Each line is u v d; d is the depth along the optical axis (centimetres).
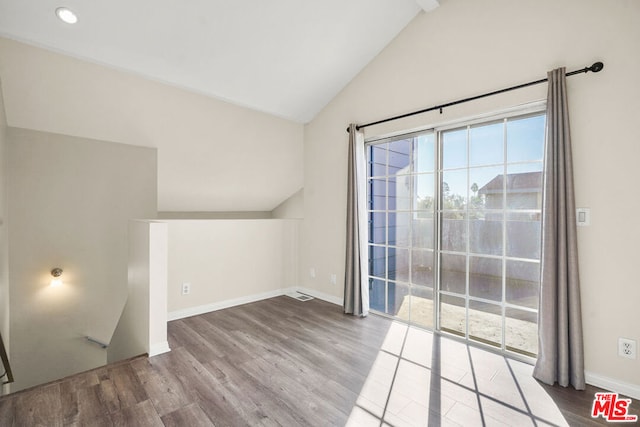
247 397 198
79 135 291
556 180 212
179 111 312
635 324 195
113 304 353
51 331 322
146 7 225
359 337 289
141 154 336
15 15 209
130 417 179
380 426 172
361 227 347
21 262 301
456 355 253
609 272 203
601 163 205
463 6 269
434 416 180
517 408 186
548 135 215
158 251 257
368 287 358
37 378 317
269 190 450
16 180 295
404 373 226
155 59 267
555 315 211
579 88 212
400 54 315
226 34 262
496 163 260
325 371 229
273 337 290
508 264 254
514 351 251
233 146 366
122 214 347
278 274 430
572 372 207
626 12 195
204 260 362
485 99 255
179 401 194
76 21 222
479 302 271
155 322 256
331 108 388
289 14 258
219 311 364
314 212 418
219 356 253
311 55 309
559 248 209
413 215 318
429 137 305
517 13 239
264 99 351
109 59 254
